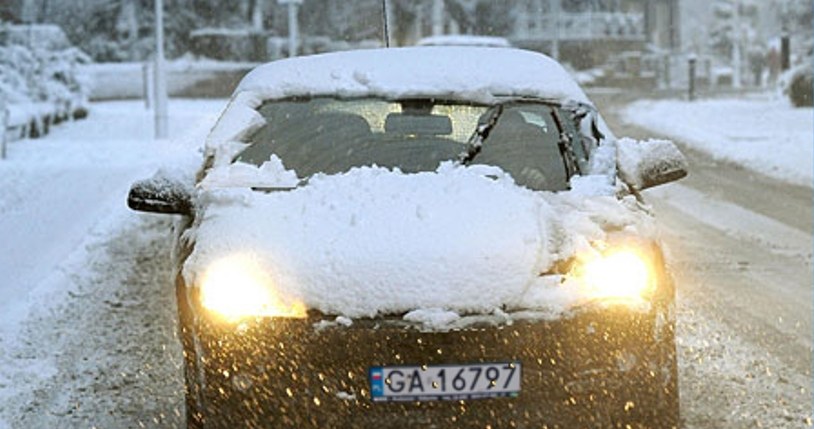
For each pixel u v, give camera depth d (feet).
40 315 71.20
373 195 45.65
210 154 52.24
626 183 51.47
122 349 63.87
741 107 289.33
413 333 39.40
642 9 515.91
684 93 386.11
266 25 429.79
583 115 54.39
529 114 54.24
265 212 45.11
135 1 421.59
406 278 40.57
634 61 472.44
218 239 43.57
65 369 60.13
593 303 40.65
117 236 99.66
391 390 39.52
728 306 72.64
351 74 57.16
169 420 52.49
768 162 159.22
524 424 40.04
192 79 383.24
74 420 52.65
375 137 52.90
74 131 220.43
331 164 51.49
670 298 42.78
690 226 105.60
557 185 50.47
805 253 91.66
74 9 412.98
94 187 129.59
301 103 55.62
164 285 80.38
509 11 458.50
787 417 51.29
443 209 44.21
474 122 53.62
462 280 40.57
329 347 39.68
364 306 40.01
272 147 52.95
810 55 321.52
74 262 87.61
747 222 108.17
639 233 44.52
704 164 162.91
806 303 73.72
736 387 55.52
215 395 40.70
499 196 45.70
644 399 41.09
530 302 40.37
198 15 422.82
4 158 162.09
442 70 56.95
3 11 383.04
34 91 230.48
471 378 39.63
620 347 40.63
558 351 40.06
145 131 218.38
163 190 49.42
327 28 422.82
